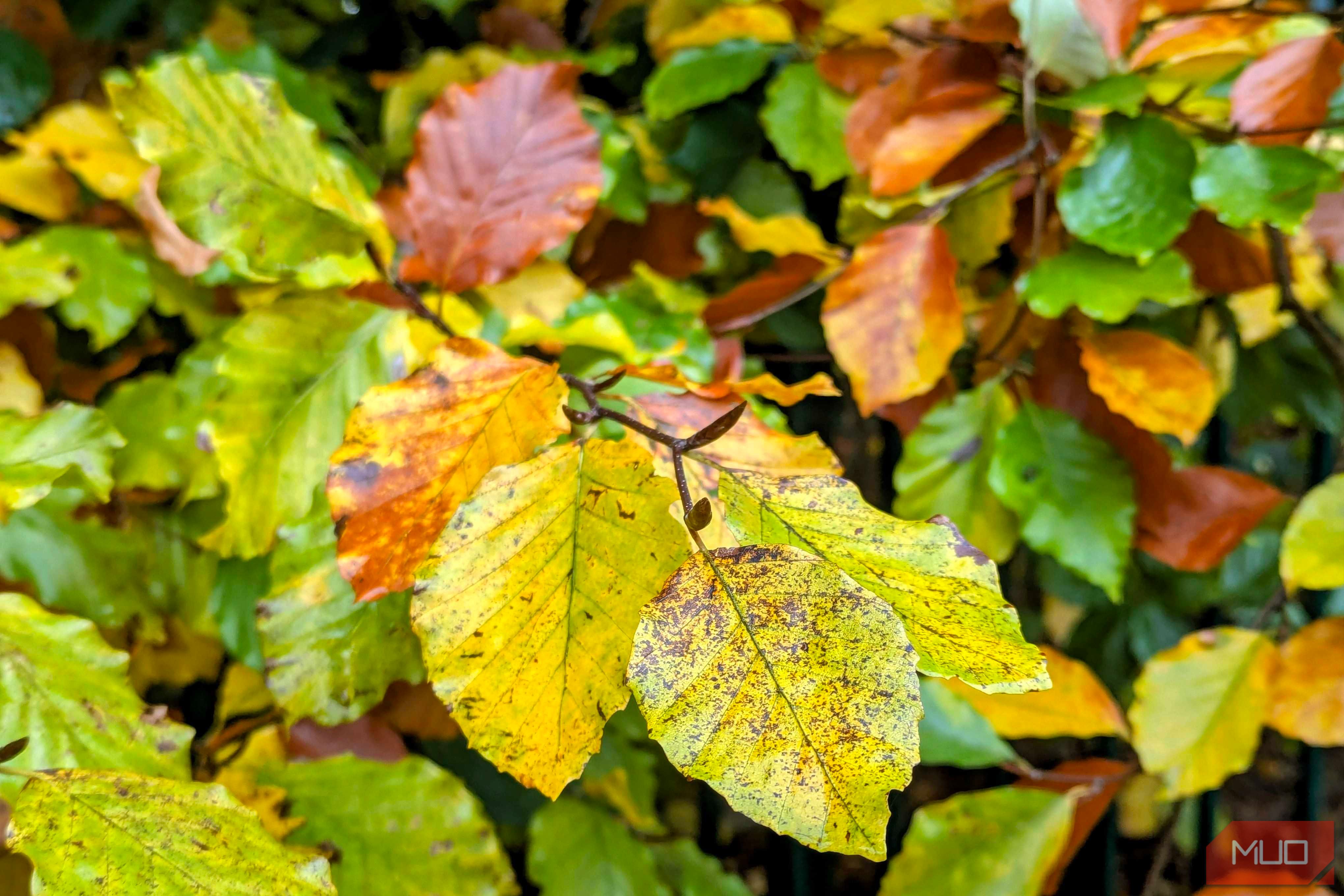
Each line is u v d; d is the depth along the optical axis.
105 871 0.36
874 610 0.32
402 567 0.38
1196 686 0.58
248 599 0.52
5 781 0.40
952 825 0.61
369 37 0.80
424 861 0.52
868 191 0.61
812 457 0.40
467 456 0.38
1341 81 0.51
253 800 0.52
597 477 0.36
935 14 0.56
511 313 0.53
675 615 0.33
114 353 0.70
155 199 0.56
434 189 0.48
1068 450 0.57
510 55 0.65
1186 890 1.17
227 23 0.77
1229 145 0.52
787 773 0.32
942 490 0.58
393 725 0.56
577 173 0.49
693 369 0.53
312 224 0.43
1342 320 0.70
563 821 0.69
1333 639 0.57
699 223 0.68
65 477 0.43
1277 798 1.31
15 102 0.68
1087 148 0.57
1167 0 0.54
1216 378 0.79
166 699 0.76
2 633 0.42
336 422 0.46
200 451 0.52
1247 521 0.57
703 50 0.64
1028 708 0.62
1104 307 0.51
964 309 0.66
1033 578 1.05
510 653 0.35
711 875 0.73
